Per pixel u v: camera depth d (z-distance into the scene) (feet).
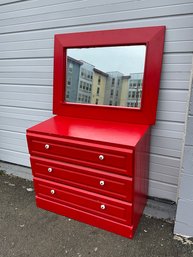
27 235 5.65
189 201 5.12
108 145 4.79
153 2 5.45
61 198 6.10
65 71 6.78
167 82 5.78
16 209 6.64
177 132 6.00
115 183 5.05
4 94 8.61
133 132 5.39
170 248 5.16
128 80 5.97
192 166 4.87
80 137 5.08
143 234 5.59
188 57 5.42
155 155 6.44
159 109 6.04
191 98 4.50
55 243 5.38
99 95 6.41
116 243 5.34
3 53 8.12
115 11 5.90
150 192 6.84
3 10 7.60
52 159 5.79
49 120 6.53
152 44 5.49
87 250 5.17
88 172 5.31
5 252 5.16
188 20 5.22
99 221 5.73
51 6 6.72
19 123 8.59
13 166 9.27
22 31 7.46
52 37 6.97
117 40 5.87
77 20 6.44
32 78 7.76
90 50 6.35
